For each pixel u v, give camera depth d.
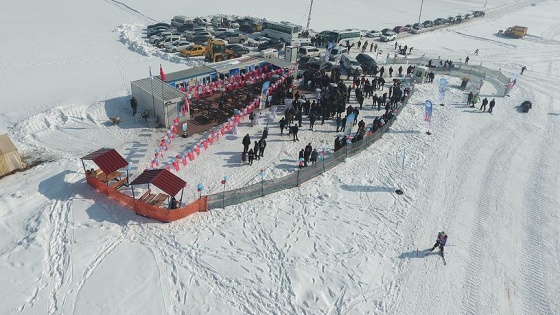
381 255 18.84
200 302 15.83
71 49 41.94
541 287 17.89
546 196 24.05
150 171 19.80
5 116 27.81
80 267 16.84
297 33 49.22
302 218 20.64
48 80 33.88
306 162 24.78
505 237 20.61
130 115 29.22
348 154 26.11
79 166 22.89
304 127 29.84
